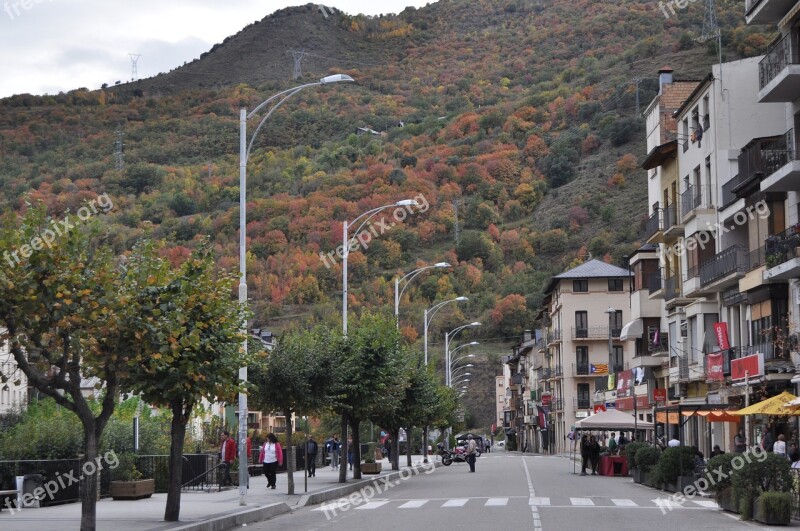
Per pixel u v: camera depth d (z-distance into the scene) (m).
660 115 58.75
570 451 97.38
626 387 66.38
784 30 36.44
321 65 184.00
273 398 33.84
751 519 22.09
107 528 20.42
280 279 84.38
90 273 18.31
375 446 75.62
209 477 38.41
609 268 102.38
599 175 136.62
